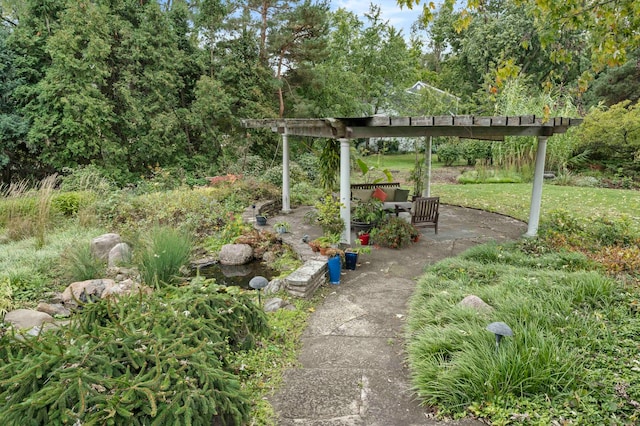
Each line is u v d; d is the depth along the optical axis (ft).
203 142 50.03
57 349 7.59
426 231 28.17
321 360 11.66
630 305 13.10
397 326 13.87
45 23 42.27
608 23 12.35
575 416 8.34
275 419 8.98
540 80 68.80
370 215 25.64
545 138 23.98
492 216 33.22
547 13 12.48
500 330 9.55
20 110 40.47
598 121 53.31
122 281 18.57
